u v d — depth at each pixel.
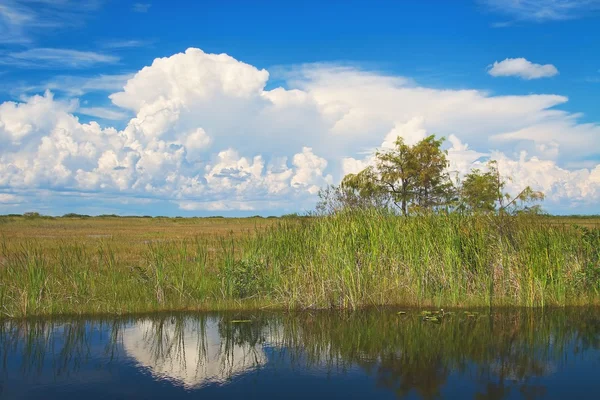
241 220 77.00
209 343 9.98
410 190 26.50
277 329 11.02
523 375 8.24
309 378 8.06
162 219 78.56
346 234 14.40
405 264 13.79
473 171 23.00
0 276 13.21
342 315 12.23
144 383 7.81
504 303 13.10
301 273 13.55
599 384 7.80
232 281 13.41
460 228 14.59
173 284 13.43
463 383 7.85
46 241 27.58
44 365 8.59
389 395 7.39
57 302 12.11
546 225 15.11
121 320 11.66
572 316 12.09
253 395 7.34
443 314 12.23
